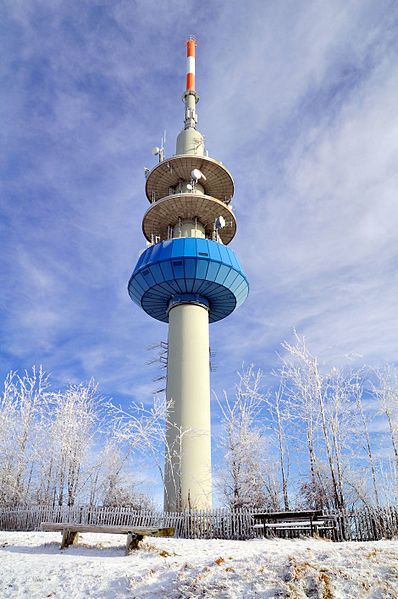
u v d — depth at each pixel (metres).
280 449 26.25
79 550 11.79
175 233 32.81
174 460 25.75
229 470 26.39
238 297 31.45
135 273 30.00
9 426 28.88
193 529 19.28
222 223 31.38
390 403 23.00
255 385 28.61
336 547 9.52
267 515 16.72
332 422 23.28
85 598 7.55
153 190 35.44
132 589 7.65
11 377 30.09
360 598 6.52
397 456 22.19
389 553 8.09
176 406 27.27
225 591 7.09
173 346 29.25
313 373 24.58
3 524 23.64
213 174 34.12
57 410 28.39
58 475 27.08
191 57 40.97
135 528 11.22
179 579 7.73
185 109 38.78
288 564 7.70
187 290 30.16
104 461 27.41
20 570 9.19
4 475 27.55
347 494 22.59
